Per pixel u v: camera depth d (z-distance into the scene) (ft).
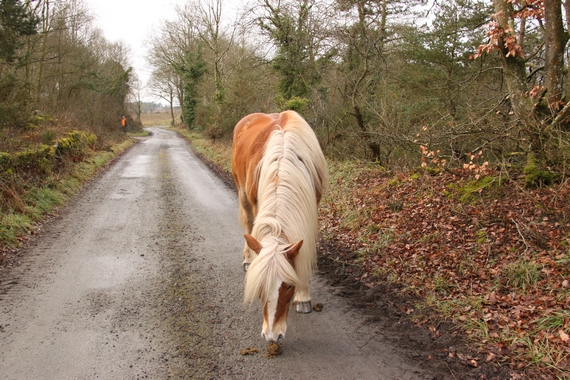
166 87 182.80
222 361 10.46
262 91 62.28
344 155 35.91
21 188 25.94
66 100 74.33
